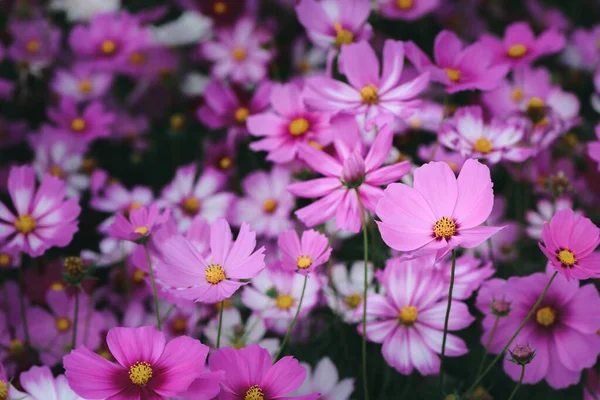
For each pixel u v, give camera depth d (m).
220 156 1.08
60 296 0.88
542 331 0.77
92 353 0.65
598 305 0.76
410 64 1.12
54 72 1.37
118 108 1.32
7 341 0.84
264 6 1.38
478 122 0.85
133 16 1.38
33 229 0.83
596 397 0.77
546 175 1.00
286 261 0.73
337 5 0.92
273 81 1.28
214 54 1.29
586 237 0.68
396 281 0.78
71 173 1.10
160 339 0.65
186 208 1.00
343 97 0.82
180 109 1.34
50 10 1.47
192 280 0.69
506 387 0.82
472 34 1.40
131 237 0.72
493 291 0.77
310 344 0.85
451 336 0.76
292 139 0.88
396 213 0.68
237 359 0.65
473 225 0.66
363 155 0.77
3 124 1.20
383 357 0.81
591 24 1.55
